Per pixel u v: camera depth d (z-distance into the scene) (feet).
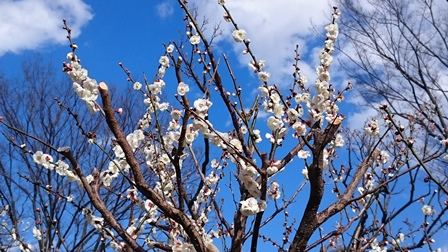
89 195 8.15
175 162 7.65
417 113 27.22
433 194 14.38
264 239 14.06
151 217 10.91
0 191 29.81
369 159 9.90
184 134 7.66
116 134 7.28
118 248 10.69
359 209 13.64
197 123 8.38
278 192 11.07
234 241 9.00
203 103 8.34
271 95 8.59
